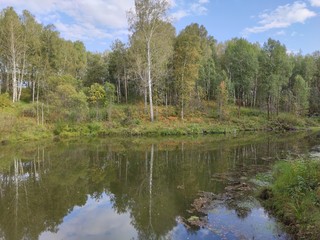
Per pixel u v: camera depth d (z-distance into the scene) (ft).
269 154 74.43
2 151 81.82
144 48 147.13
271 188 37.93
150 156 73.82
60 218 33.83
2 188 46.11
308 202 28.55
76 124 125.70
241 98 219.20
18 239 28.40
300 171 34.94
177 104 167.02
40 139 108.37
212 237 27.40
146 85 148.46
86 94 145.18
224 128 143.64
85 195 42.34
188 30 183.01
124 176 53.26
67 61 165.58
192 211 34.60
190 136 123.44
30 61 144.25
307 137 117.60
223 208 35.12
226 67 222.48
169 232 29.07
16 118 111.96
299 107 194.90
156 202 38.52
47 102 129.80
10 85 172.96
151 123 136.77
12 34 136.87
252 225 29.71
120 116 142.31
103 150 84.02
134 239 28.22
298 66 248.73
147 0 137.90
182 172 55.72
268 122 169.17
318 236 23.68
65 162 66.69
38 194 43.04
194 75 157.38
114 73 191.62
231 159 68.39
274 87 192.44
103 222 32.45
